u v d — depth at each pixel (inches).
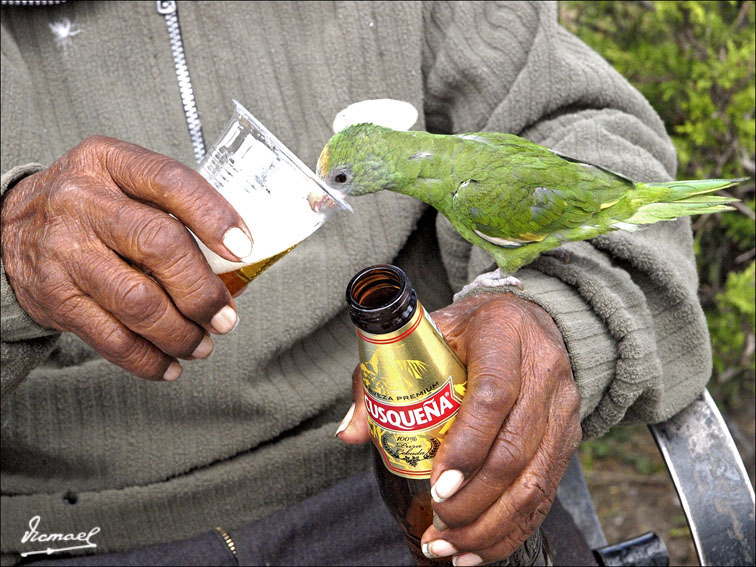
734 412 120.6
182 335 37.4
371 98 67.9
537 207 55.8
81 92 66.6
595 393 47.1
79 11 65.8
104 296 36.6
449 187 58.4
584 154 59.7
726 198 57.4
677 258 57.8
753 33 99.6
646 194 56.9
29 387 61.4
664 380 53.2
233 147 37.3
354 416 42.0
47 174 39.9
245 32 67.1
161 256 35.2
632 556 55.6
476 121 68.4
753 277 102.4
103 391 61.4
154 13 65.9
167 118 67.3
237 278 39.7
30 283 39.1
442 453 35.7
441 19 70.7
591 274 51.1
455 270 68.3
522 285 49.9
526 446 37.5
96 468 61.8
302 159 67.8
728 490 49.0
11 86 62.8
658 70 104.3
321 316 63.3
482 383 36.4
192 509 61.3
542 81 63.9
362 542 56.4
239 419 61.9
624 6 107.9
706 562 47.4
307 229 38.1
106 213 35.9
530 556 46.5
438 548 38.7
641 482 121.2
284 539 56.2
